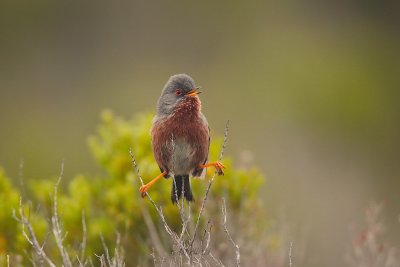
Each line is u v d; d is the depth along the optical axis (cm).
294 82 2681
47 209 962
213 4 2869
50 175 2167
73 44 2800
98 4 2817
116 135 1034
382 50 2900
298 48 2830
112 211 973
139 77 2734
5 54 2745
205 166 829
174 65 2806
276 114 2494
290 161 2038
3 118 2547
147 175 979
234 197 973
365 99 2620
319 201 1595
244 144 2159
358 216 1507
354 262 887
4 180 994
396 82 2778
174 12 2866
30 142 2350
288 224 956
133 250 959
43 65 2761
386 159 2386
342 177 2036
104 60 2792
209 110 2505
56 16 2802
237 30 2881
